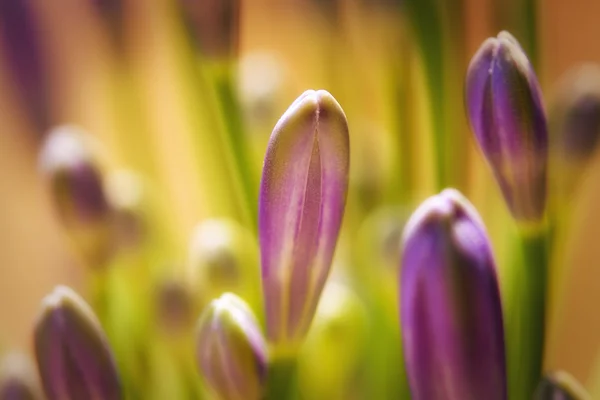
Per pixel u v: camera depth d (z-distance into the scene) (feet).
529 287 0.58
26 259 0.95
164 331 0.69
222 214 0.69
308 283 0.56
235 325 0.57
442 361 0.53
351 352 0.67
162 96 0.94
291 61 0.97
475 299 0.53
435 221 0.53
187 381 0.68
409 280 0.53
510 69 0.56
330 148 0.54
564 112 0.66
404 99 0.68
